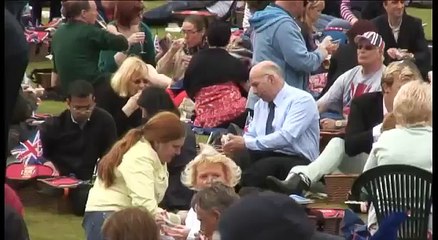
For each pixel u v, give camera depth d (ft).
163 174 71.51
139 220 54.49
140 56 124.98
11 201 53.93
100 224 70.69
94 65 120.78
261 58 107.34
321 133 97.25
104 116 92.68
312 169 87.25
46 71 131.03
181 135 70.95
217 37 109.29
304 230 39.83
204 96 108.27
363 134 87.97
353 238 69.62
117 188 71.26
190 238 68.64
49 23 163.94
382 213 70.69
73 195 89.25
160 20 181.06
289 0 108.37
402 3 122.21
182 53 115.44
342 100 101.40
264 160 89.81
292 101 90.74
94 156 92.22
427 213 68.90
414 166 69.67
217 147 97.55
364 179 71.20
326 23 144.15
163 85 110.42
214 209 61.41
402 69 87.97
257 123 92.68
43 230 85.40
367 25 109.19
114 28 126.41
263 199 40.16
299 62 105.60
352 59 107.86
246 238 39.50
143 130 71.00
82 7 121.49
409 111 73.51
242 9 176.65
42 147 92.79
